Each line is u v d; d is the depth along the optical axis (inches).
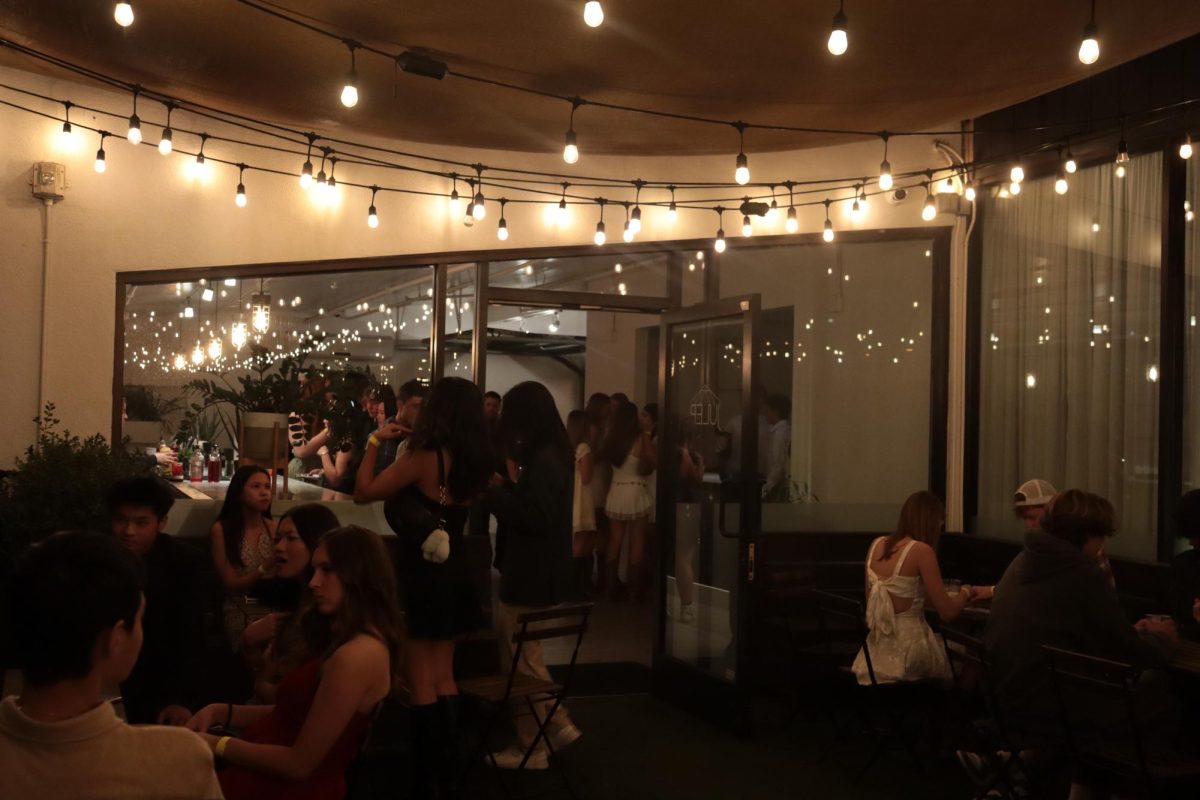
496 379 402.6
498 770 165.3
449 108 208.7
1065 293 233.3
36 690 57.7
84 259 223.9
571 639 274.1
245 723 114.1
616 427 301.1
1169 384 205.5
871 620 185.6
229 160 237.5
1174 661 143.7
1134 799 147.6
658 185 256.4
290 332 243.9
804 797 171.5
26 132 218.1
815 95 193.9
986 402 256.2
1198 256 201.8
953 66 177.3
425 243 253.1
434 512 148.5
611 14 156.0
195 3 157.4
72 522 175.0
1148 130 209.9
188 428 235.0
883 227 262.5
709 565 222.5
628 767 185.9
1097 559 156.9
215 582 171.2
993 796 155.7
